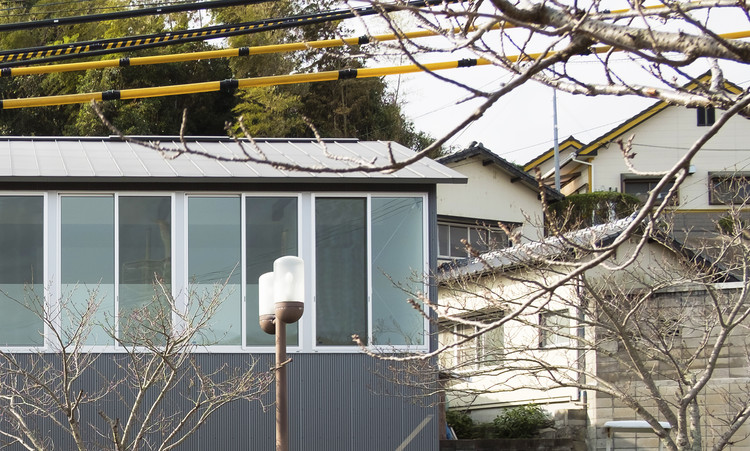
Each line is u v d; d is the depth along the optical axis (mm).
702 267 14578
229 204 15180
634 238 16953
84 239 14906
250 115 31344
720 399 16594
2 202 14859
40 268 14781
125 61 12250
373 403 14914
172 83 31531
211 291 14922
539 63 4508
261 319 10328
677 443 11367
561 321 17922
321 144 4898
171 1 30609
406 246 15242
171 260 14977
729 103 4762
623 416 17547
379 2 4801
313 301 15062
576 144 37219
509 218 27531
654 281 15680
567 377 12477
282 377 9930
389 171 4648
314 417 14867
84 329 14125
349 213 15281
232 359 14820
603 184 34719
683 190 34062
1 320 14617
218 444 14648
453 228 26375
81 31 31281
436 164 15844
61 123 31594
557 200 28953
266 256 15102
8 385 12484
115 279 14852
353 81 33406
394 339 15047
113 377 14484
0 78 31453
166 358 11766
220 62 32406
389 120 34750
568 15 4641
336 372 14961
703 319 14375
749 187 33531
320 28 30672
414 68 12328
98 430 13852
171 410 14531
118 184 15016
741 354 16656
